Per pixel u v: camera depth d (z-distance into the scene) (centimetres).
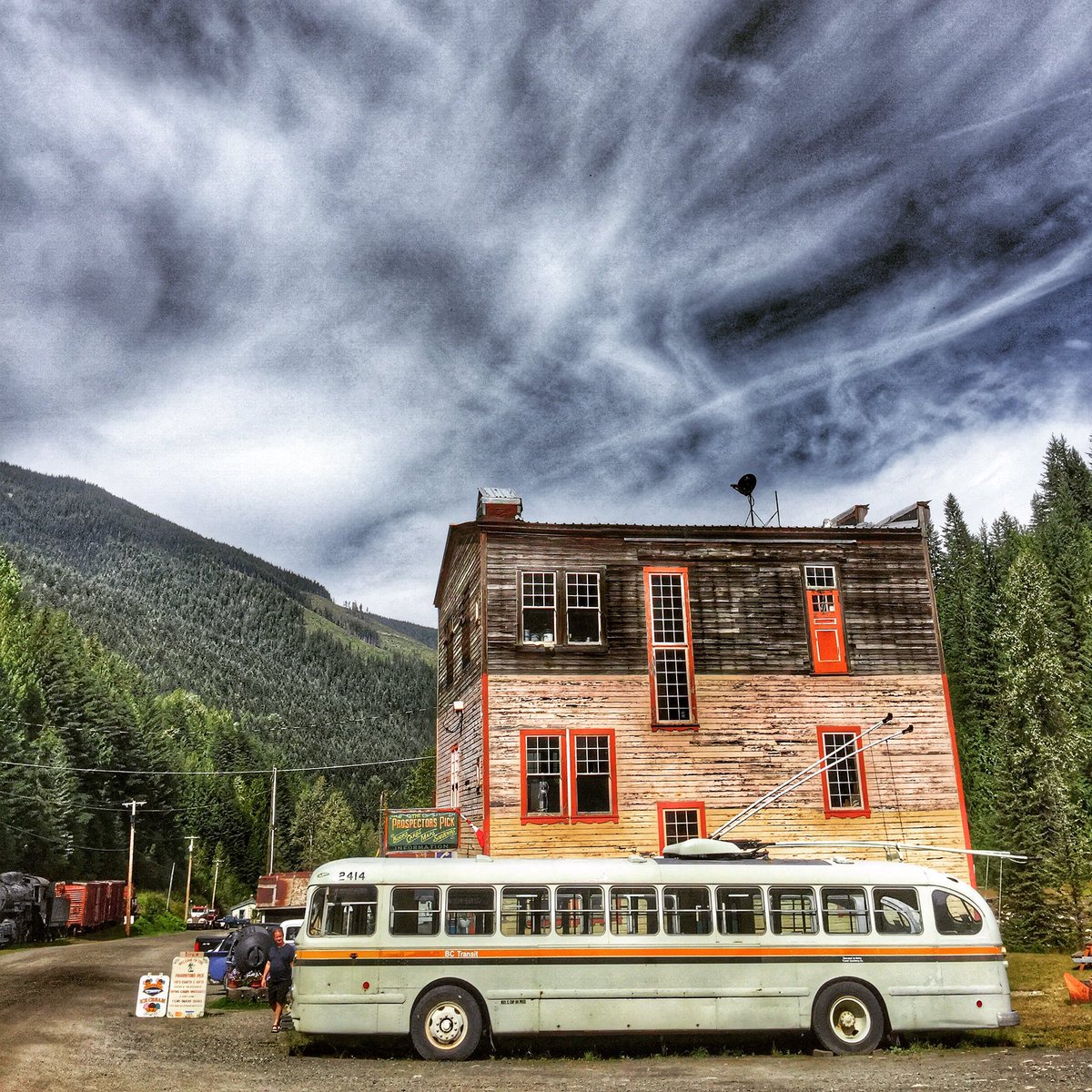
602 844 2447
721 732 2581
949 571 9356
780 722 2616
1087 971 2538
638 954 1534
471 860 1595
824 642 2698
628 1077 1297
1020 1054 1483
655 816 2492
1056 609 7369
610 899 1562
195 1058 1445
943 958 1576
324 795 17288
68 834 7600
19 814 7181
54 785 7625
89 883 5681
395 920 1523
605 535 2689
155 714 12431
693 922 1562
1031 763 5622
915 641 2739
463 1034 1479
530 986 1505
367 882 1541
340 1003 1481
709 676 2622
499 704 2508
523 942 1523
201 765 13275
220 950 2450
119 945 4719
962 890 1625
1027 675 6362
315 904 1537
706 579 2700
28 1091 1162
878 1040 1531
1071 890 3897
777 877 1600
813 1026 1530
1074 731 5888
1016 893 3606
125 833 9206
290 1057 1470
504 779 2458
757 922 1570
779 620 2698
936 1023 1545
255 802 14225
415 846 2450
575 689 2553
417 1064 1427
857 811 2566
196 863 10406
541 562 2645
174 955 3997
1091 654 6781
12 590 12294
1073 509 10044
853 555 2781
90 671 10612
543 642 2580
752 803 2539
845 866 1638
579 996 1509
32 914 4875
